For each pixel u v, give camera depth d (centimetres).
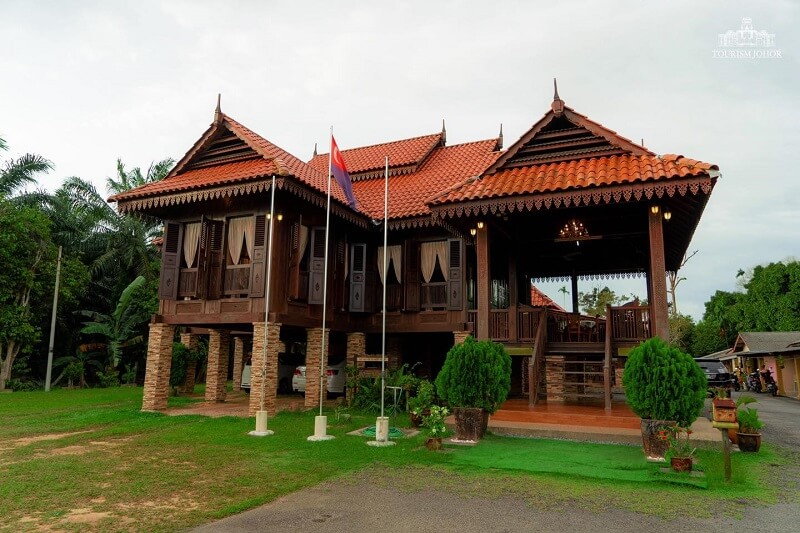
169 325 1451
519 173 1202
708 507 572
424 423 948
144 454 852
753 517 541
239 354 2150
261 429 1038
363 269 1576
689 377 787
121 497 609
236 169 1391
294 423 1171
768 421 1484
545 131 1213
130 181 3159
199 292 1357
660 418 784
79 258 2592
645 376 803
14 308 2167
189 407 1505
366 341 1794
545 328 1330
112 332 2456
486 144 2030
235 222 1416
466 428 941
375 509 566
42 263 2312
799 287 4078
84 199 2795
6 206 2166
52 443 952
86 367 2581
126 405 1552
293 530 501
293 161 1491
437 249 1562
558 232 1429
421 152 1989
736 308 4791
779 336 3441
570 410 1082
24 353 2375
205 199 1310
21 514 545
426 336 1733
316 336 1449
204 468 754
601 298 4141
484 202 1112
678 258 1551
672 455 707
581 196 1031
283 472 729
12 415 1330
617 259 1692
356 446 903
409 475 711
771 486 662
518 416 1047
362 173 1942
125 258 2762
